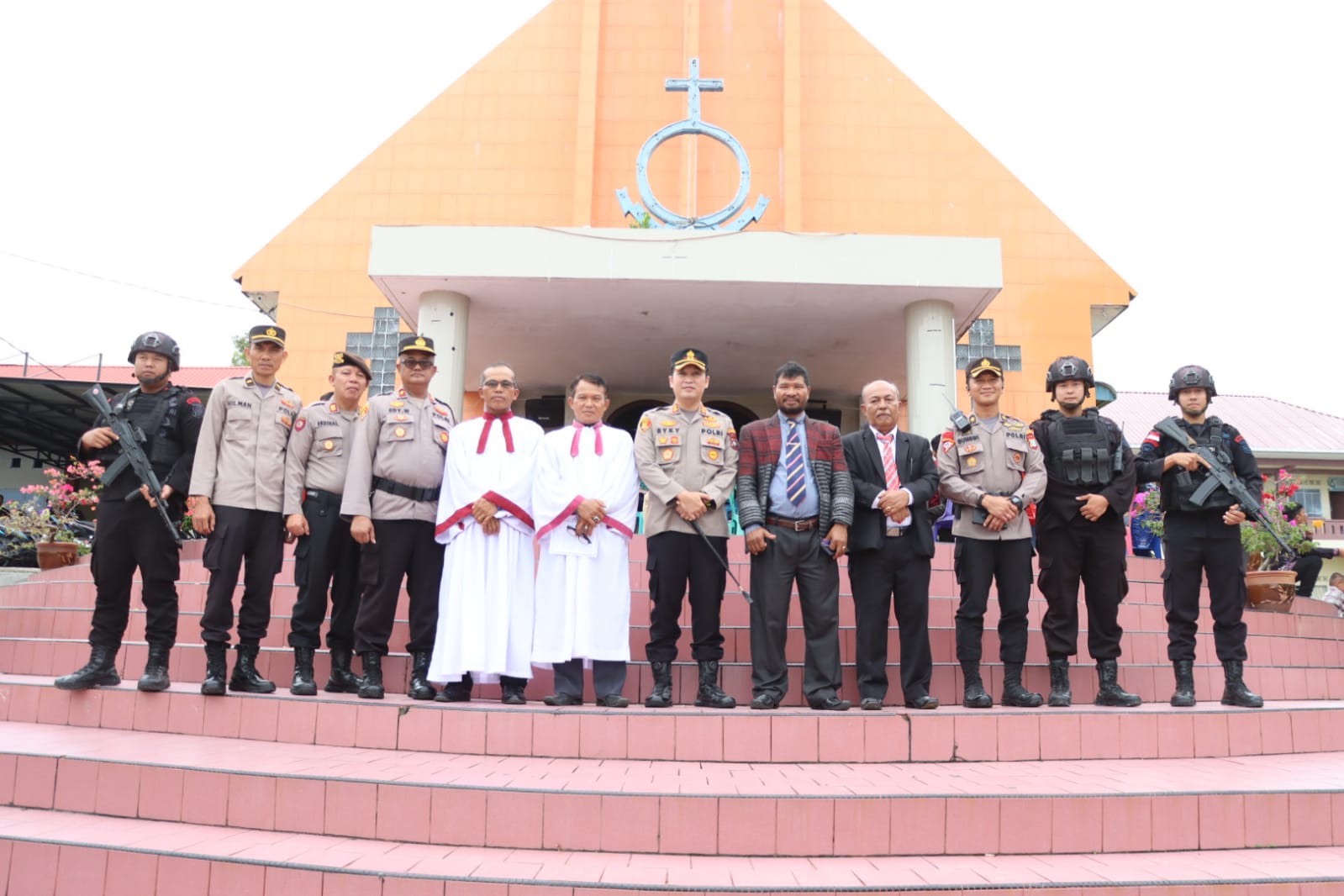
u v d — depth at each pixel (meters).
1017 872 3.71
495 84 16.53
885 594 5.71
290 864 3.56
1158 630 7.18
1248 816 4.15
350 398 6.05
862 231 16.00
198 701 5.17
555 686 5.68
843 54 16.70
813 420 5.86
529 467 5.87
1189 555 6.00
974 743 4.90
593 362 12.53
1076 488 5.89
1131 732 5.07
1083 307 15.67
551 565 5.64
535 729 4.80
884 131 16.39
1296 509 9.20
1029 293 15.71
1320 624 8.19
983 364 6.02
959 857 3.93
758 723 4.80
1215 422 6.19
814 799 3.95
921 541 5.71
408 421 5.85
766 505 5.63
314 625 5.71
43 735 5.00
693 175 16.05
